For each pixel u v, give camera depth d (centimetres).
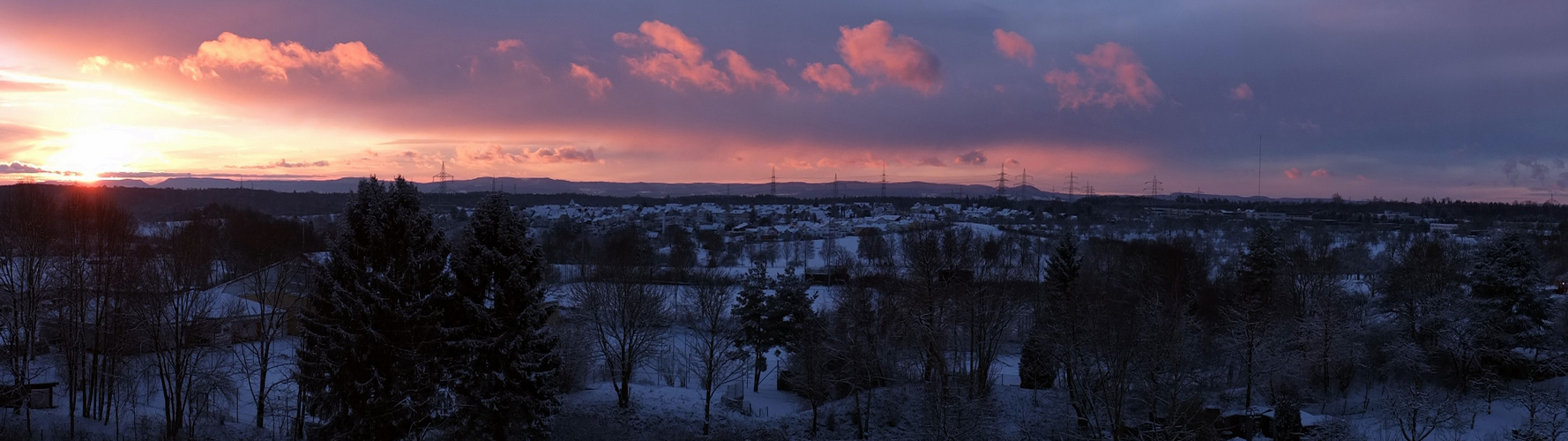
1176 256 7056
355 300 3144
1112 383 4262
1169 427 3812
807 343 4988
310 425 3559
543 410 3850
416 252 3341
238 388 4756
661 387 5288
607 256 8031
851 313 5047
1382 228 18188
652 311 5141
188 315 4162
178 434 3791
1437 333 5591
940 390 4322
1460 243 10406
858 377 4828
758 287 5862
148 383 4419
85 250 4391
